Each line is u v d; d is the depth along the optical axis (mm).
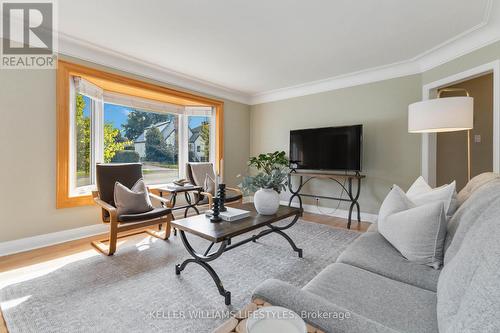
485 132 3879
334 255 2432
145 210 2715
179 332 1388
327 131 3883
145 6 2141
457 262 825
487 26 2389
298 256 2400
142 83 3494
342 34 2607
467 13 2217
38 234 2621
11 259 2301
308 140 4086
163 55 3154
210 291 1792
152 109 4191
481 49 2535
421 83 3311
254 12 2223
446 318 728
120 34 2623
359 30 2523
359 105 3830
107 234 3062
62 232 2791
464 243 875
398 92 3484
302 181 4387
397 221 1469
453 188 1602
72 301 1656
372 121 3709
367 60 3299
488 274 588
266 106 4992
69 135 2816
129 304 1632
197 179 3982
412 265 1293
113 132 3812
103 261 2270
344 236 3004
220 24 2422
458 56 2770
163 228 3316
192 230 1808
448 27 2451
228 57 3219
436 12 2207
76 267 2146
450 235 1278
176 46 2898
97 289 1803
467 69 2676
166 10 2199
